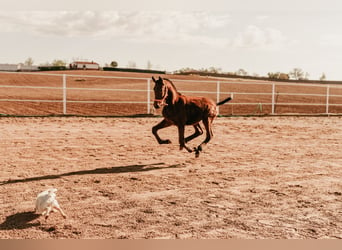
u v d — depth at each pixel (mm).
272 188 5590
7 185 5531
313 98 35906
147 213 4414
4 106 20688
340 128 14148
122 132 11609
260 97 35406
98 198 4965
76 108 20484
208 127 7867
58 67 97875
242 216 4359
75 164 7074
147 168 6852
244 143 10094
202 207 4652
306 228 4027
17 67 96562
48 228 3924
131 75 71312
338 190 5535
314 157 8195
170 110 7340
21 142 9281
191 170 6719
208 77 75188
